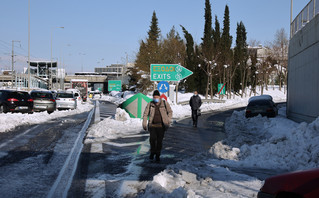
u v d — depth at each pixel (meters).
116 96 71.31
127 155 8.05
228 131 13.49
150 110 7.50
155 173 6.23
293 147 7.67
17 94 18.48
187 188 5.10
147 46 55.59
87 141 10.03
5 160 7.01
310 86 13.87
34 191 4.91
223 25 54.88
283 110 26.81
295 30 18.09
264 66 68.56
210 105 35.72
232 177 5.89
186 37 53.66
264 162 7.19
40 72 98.81
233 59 56.44
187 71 23.20
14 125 13.79
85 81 52.00
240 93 71.19
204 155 8.27
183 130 13.97
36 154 7.80
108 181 5.59
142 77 54.91
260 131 13.81
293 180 2.99
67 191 4.95
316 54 12.89
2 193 4.74
